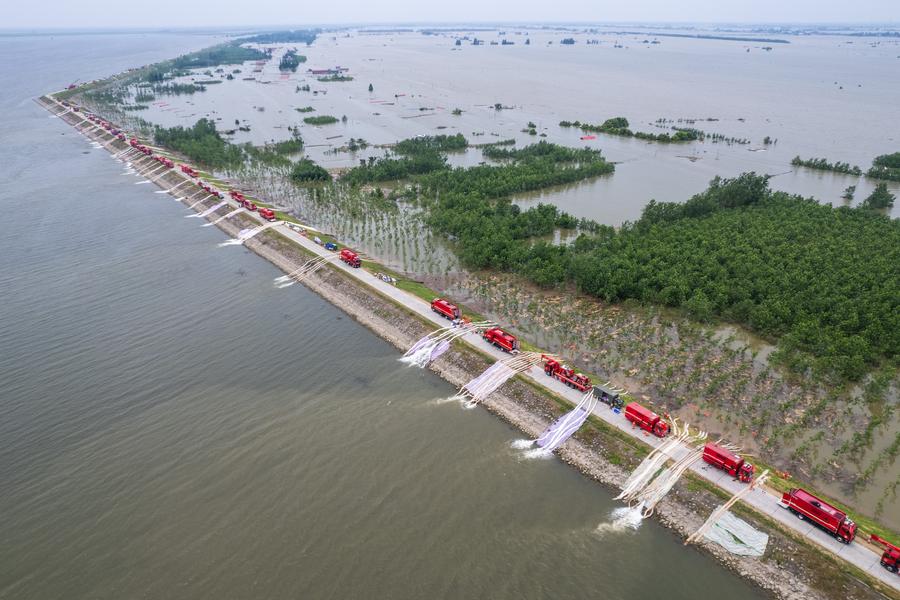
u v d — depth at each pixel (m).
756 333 91.62
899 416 72.56
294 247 127.00
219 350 89.56
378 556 53.06
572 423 68.50
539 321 97.38
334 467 64.50
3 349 89.69
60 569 52.50
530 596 49.38
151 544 54.88
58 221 151.38
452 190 162.88
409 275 116.81
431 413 73.94
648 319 94.75
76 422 72.75
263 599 49.06
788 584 48.97
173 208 165.50
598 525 56.34
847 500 58.91
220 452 67.12
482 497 59.91
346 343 91.69
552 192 173.75
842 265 104.38
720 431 68.88
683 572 51.34
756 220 129.25
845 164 186.50
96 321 98.75
